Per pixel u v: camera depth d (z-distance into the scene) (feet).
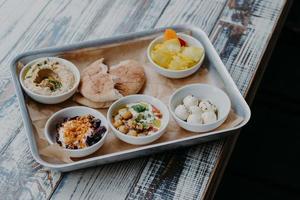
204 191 2.46
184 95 2.81
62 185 2.45
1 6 3.33
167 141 2.61
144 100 2.76
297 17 4.50
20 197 2.40
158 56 2.95
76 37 3.18
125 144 2.59
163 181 2.49
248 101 2.95
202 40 3.06
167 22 3.29
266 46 3.18
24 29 3.20
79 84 2.84
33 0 3.38
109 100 2.76
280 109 4.13
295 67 4.33
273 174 3.76
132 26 3.26
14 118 2.72
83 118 2.63
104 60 3.00
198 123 2.65
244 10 3.39
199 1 3.43
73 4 3.37
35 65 2.84
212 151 2.62
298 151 3.89
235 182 3.72
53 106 2.77
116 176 2.49
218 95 2.79
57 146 2.48
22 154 2.57
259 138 3.95
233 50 3.14
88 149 2.48
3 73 2.95
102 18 3.30
